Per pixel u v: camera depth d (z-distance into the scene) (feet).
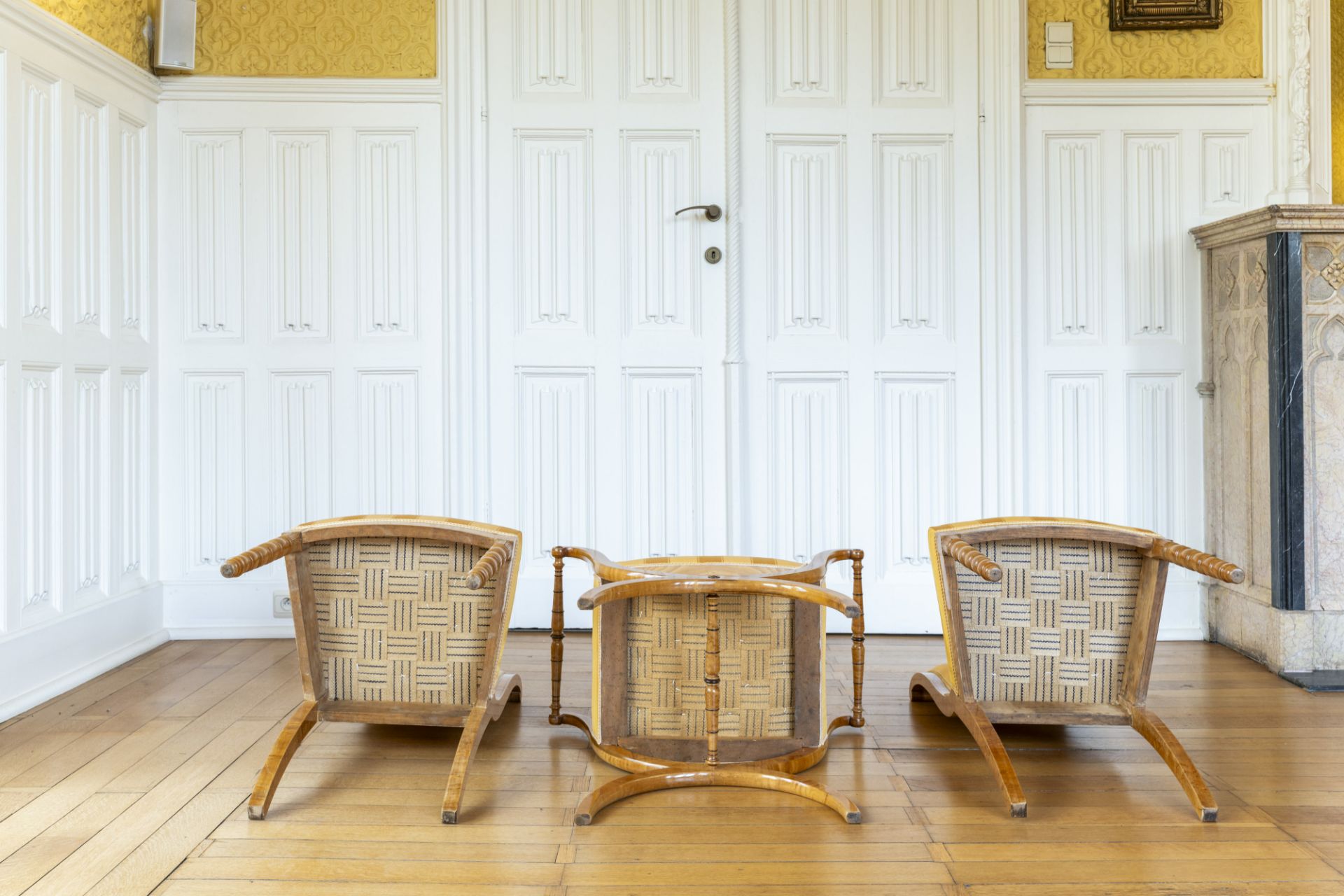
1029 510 13.06
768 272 13.01
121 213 11.83
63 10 10.63
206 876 6.26
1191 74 13.00
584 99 12.91
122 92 11.82
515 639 12.64
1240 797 7.61
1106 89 12.95
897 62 12.98
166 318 12.76
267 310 12.80
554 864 6.44
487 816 7.22
